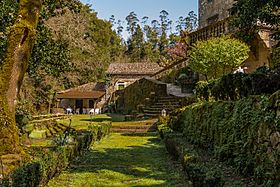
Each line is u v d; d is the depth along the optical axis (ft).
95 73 157.48
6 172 21.72
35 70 49.60
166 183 27.22
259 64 69.97
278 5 32.09
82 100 156.56
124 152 45.27
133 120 86.58
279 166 18.69
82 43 95.91
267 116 21.04
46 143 38.17
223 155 29.04
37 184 23.08
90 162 37.52
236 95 31.65
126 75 158.92
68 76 128.57
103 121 94.32
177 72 108.06
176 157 36.68
